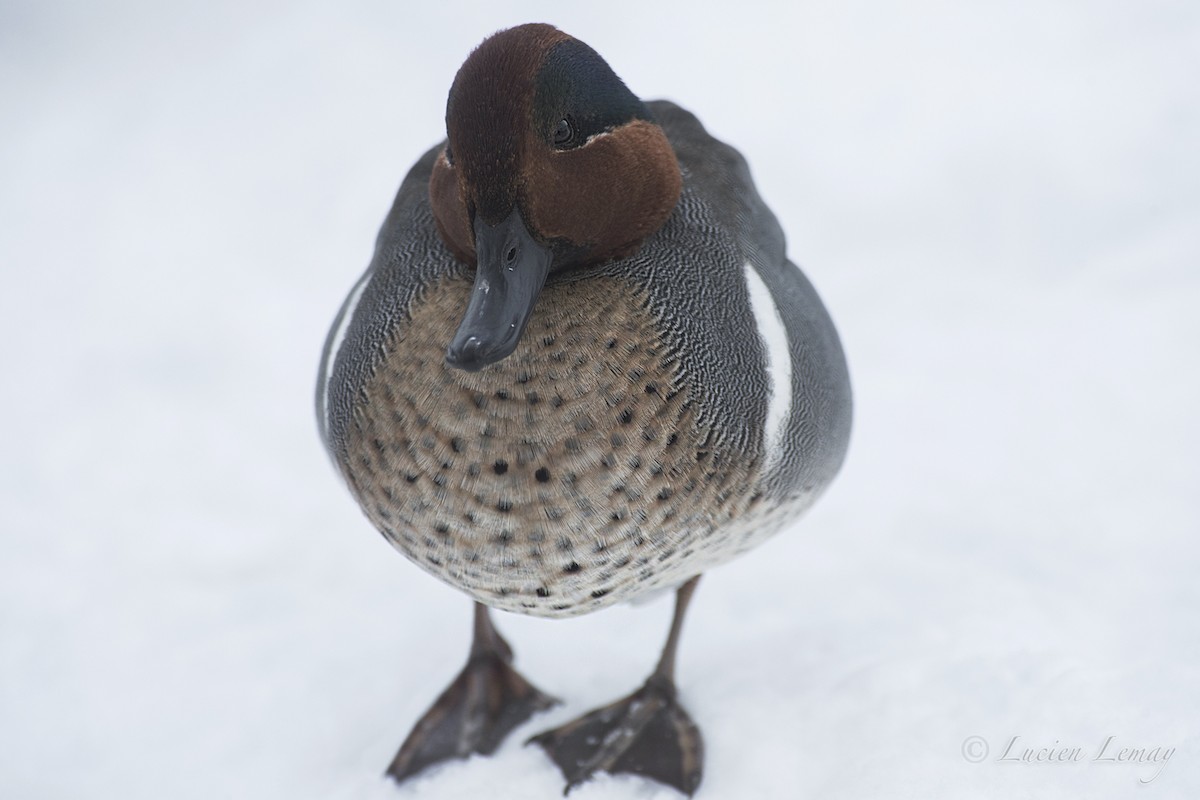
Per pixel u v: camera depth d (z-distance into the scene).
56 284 12.55
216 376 11.01
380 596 8.06
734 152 6.41
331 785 6.55
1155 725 5.92
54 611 8.05
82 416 10.49
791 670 6.91
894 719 6.29
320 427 5.98
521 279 4.95
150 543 8.73
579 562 5.32
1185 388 9.53
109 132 15.10
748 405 5.44
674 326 5.29
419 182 6.07
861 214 12.41
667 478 5.22
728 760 6.34
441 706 6.82
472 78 4.83
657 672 6.70
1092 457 8.86
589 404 5.10
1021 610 7.19
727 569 8.08
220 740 6.89
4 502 9.33
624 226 5.23
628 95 5.23
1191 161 12.45
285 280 12.39
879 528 8.30
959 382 9.98
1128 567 7.54
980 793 5.68
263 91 15.60
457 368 4.93
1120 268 11.20
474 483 5.16
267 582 8.29
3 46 16.50
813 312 6.23
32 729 7.06
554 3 16.47
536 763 6.51
